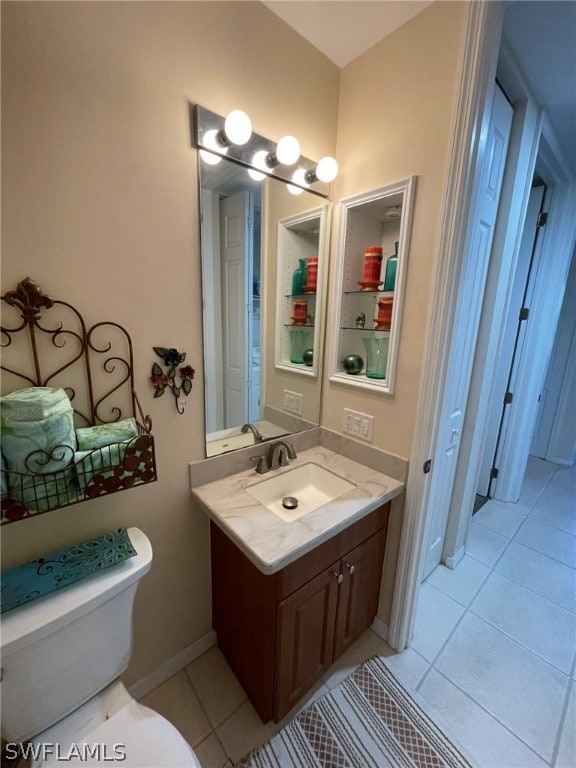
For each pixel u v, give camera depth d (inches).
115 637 36.3
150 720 34.0
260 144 44.3
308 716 47.1
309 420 62.4
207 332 45.6
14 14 27.5
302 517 42.0
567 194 84.4
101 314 36.4
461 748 43.9
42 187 30.9
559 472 123.2
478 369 64.9
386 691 50.5
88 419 37.5
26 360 32.7
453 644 58.2
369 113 48.7
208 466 48.7
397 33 43.8
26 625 29.5
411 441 49.3
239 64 41.3
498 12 36.7
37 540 36.4
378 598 58.2
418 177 43.6
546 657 56.2
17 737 31.3
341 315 57.7
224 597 50.6
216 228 43.9
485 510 99.0
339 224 54.8
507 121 55.2
